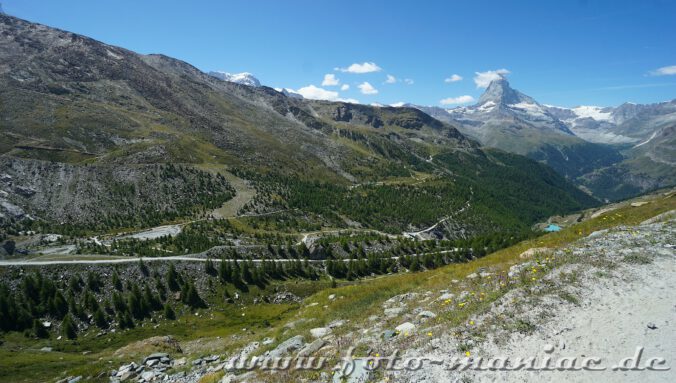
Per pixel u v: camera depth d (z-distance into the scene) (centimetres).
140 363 3025
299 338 2203
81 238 14438
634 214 4044
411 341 1653
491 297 1880
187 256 11900
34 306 8431
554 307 1659
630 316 1518
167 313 9088
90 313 8662
